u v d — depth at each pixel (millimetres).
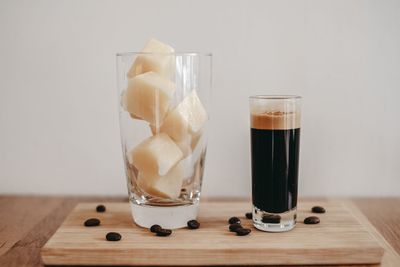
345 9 533
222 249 371
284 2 534
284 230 413
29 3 540
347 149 556
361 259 375
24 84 553
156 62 398
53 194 571
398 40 535
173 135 406
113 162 564
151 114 400
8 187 569
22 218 496
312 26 536
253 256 372
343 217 450
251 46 540
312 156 557
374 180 561
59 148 563
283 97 412
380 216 499
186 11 536
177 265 374
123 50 543
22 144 563
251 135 422
